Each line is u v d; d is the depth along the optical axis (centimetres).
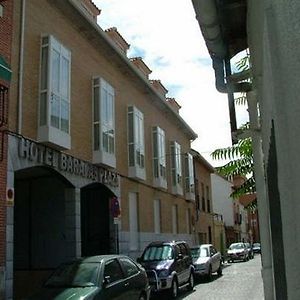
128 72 2447
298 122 203
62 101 1702
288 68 217
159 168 2839
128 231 2338
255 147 579
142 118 2611
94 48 2102
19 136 1458
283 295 328
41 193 1983
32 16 1612
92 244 2245
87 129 1962
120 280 1113
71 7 1830
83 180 1855
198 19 463
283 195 247
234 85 583
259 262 3962
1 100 1358
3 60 1280
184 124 3509
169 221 3061
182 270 1817
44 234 1950
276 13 242
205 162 4231
